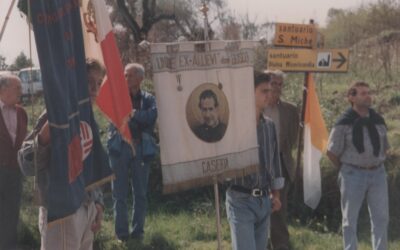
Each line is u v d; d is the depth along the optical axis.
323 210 11.45
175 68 6.19
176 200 12.24
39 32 4.66
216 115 6.38
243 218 6.52
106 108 5.54
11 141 8.75
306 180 10.37
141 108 9.62
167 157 6.19
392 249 9.96
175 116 6.21
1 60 9.73
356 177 8.70
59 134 4.84
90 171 5.50
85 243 5.87
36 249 9.47
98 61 5.61
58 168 4.88
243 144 6.54
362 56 22.12
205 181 6.38
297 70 10.39
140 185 9.82
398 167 11.24
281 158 9.31
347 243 8.79
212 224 10.77
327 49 10.49
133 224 9.91
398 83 19.09
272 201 6.91
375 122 8.76
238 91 6.53
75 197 5.07
